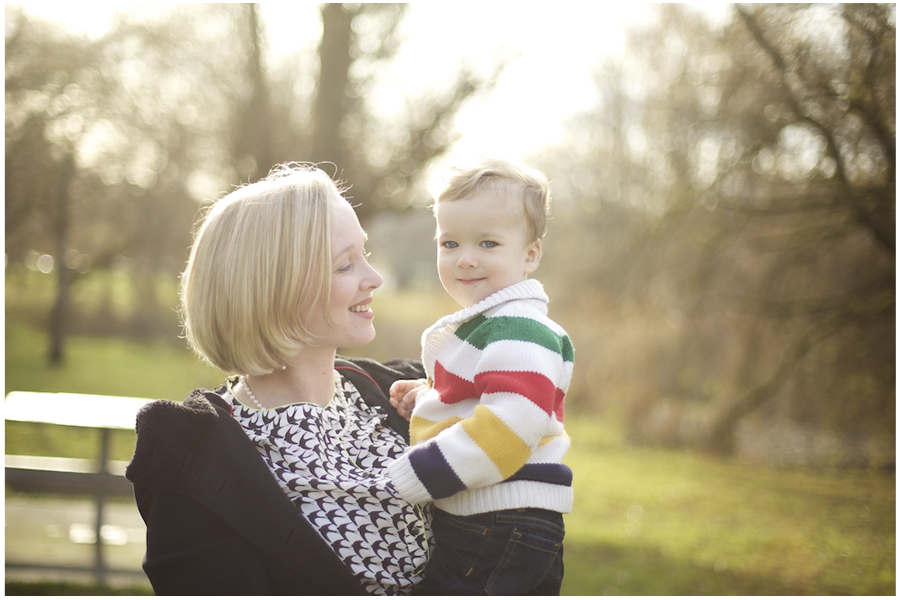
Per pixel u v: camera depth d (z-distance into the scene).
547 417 1.27
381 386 1.62
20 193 10.42
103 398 5.68
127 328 16.50
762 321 9.73
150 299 16.55
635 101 10.98
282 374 1.34
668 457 10.37
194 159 9.49
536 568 1.29
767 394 9.78
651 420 10.77
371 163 6.80
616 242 12.21
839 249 9.07
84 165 10.73
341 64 6.39
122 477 4.85
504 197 1.47
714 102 8.77
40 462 5.05
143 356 15.05
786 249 9.33
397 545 1.25
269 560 1.15
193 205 11.59
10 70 8.75
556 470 1.36
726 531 7.08
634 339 10.68
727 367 10.09
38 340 15.12
